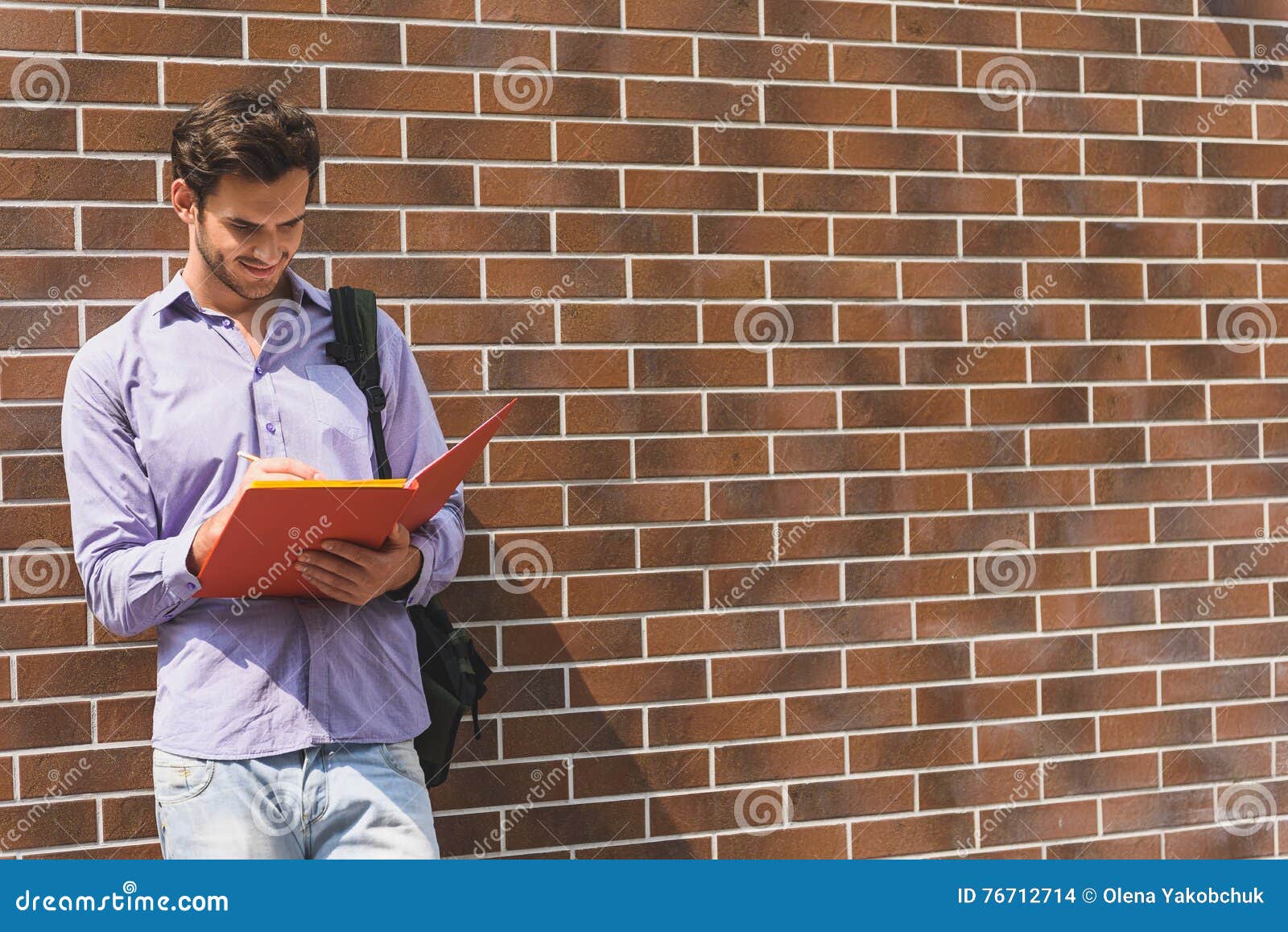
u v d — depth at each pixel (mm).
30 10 2547
